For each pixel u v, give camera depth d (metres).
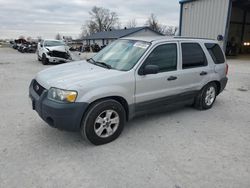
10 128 4.11
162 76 4.20
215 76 5.29
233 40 22.42
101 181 2.74
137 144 3.66
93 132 3.49
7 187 2.59
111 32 54.22
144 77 3.95
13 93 6.58
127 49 4.35
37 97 3.58
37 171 2.89
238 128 4.39
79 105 3.28
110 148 3.52
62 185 2.65
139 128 4.27
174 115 4.99
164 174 2.90
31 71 11.37
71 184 2.67
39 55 16.39
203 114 5.10
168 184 2.72
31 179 2.73
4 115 4.74
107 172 2.91
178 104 4.77
